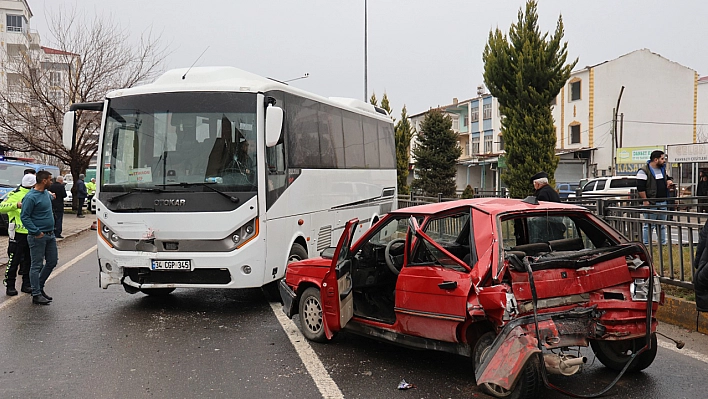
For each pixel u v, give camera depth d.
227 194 8.18
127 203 8.33
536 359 4.56
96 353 6.45
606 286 5.08
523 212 5.18
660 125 45.66
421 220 5.68
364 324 6.23
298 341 6.96
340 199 11.66
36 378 5.62
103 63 30.77
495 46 17.66
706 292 5.72
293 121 9.54
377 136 14.44
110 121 8.62
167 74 8.94
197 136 8.37
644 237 8.59
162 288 8.69
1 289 10.20
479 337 5.02
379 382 5.49
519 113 17.17
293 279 7.26
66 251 16.05
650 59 45.50
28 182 9.43
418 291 5.37
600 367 5.84
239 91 8.46
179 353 6.46
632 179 28.31
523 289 4.70
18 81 30.64
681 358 6.09
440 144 40.03
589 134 45.12
